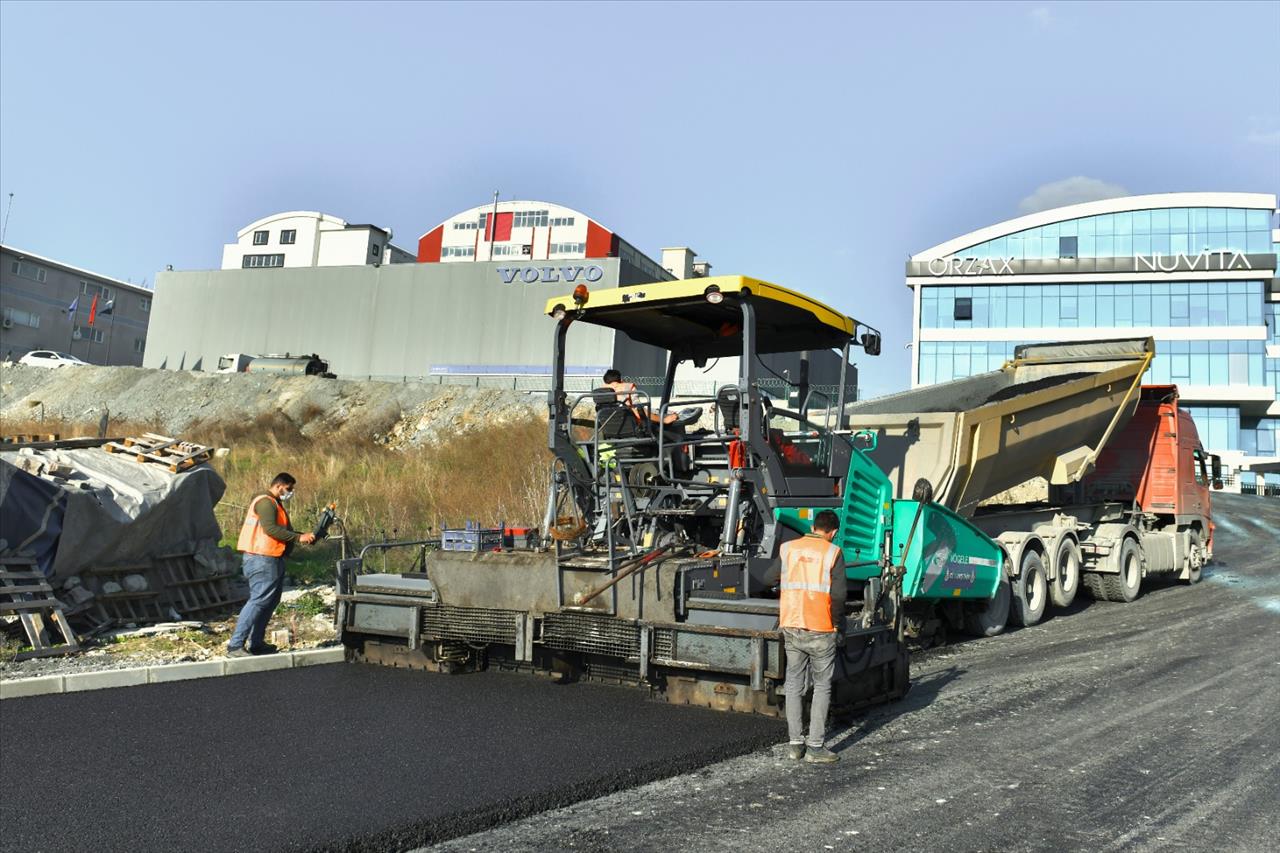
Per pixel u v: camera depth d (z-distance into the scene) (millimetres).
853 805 5082
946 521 9609
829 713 6621
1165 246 57812
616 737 6207
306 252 82812
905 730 6715
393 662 8453
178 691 7441
